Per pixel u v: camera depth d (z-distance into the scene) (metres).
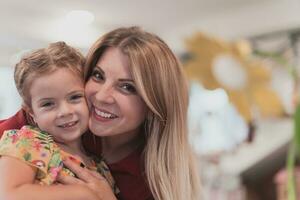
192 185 1.23
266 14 3.19
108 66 1.07
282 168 2.60
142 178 1.16
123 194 1.15
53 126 1.00
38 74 0.97
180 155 1.16
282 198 2.26
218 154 2.98
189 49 0.95
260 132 2.66
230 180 2.87
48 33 3.51
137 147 1.22
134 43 1.08
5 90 3.46
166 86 1.11
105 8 3.20
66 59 1.03
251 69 0.93
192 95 3.10
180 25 3.68
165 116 1.14
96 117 1.07
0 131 1.06
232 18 3.40
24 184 0.89
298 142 0.85
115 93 1.07
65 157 1.02
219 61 0.93
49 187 0.91
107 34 1.13
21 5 3.08
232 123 2.95
